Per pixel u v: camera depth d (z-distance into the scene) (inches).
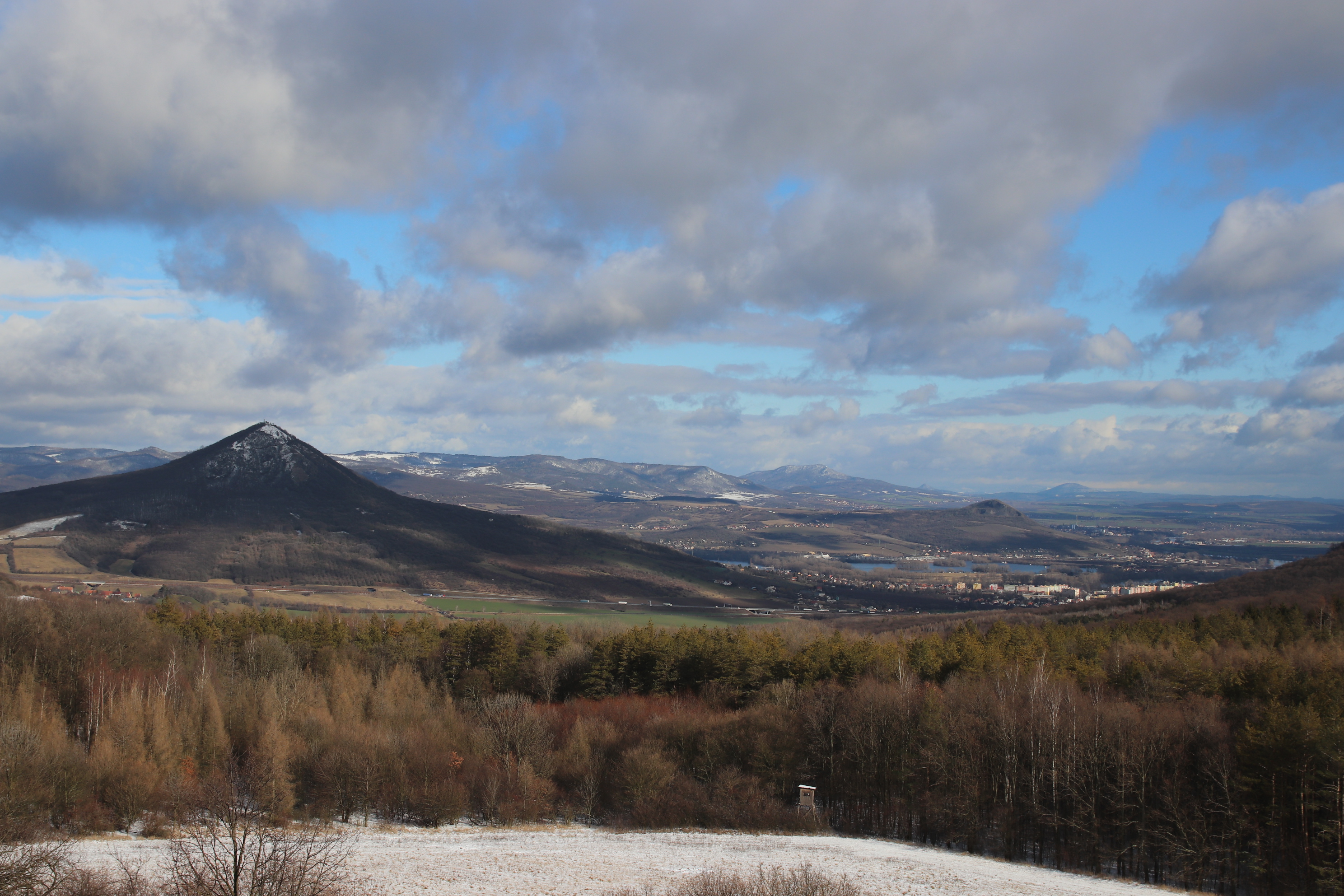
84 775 2901.1
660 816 3523.6
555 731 4296.3
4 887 1504.7
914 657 5024.6
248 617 6230.3
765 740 3937.0
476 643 5885.8
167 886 1705.2
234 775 1772.9
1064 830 3287.4
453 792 3405.5
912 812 3619.6
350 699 4244.6
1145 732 3257.9
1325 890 2711.6
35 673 3959.2
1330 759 2662.4
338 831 2785.4
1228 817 2960.1
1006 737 3410.4
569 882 2233.0
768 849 2908.5
